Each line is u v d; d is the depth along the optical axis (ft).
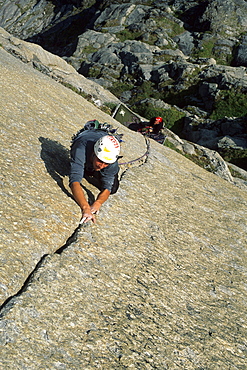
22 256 11.68
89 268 12.69
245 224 23.49
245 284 16.63
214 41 129.49
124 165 24.29
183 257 16.63
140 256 14.96
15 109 22.04
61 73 51.62
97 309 11.32
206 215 22.45
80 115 28.84
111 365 9.73
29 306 10.19
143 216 18.30
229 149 73.77
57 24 184.96
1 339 9.10
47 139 20.42
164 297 13.34
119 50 124.47
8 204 13.37
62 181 16.97
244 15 137.90
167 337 11.60
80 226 14.61
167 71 111.45
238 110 90.89
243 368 11.74
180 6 150.30
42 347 9.36
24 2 213.25
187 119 86.99
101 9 164.45
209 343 12.17
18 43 51.49
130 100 104.99
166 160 29.91
